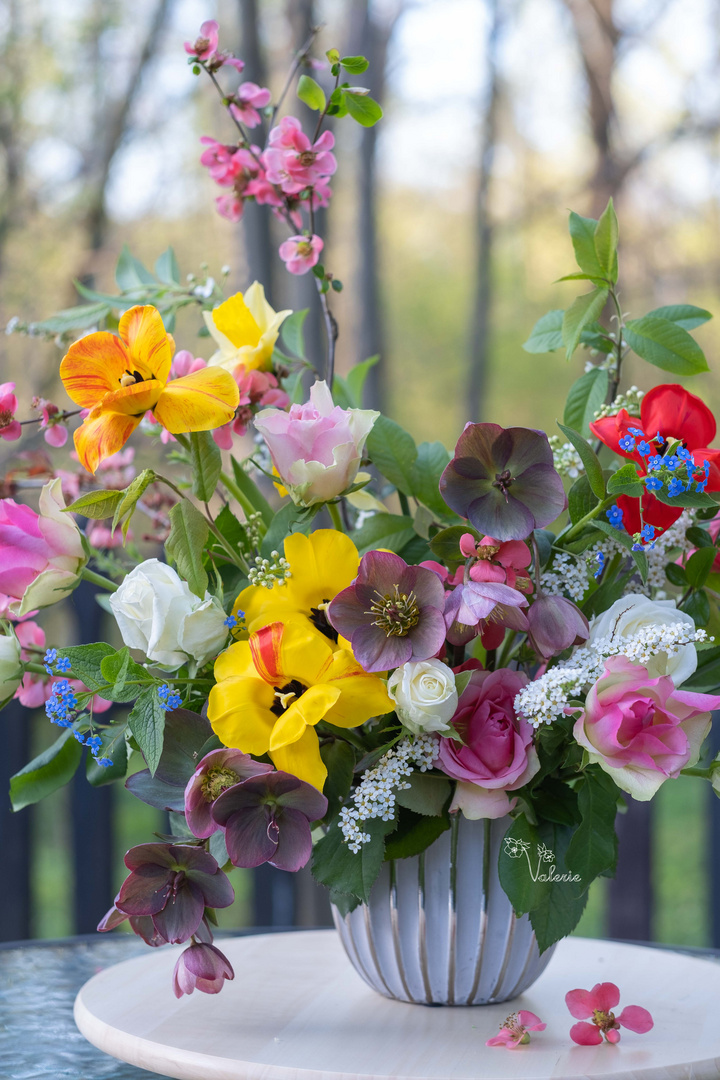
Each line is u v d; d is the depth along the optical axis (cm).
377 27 944
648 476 135
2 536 138
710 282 902
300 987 155
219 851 136
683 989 156
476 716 136
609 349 151
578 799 137
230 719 133
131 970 161
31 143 775
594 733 132
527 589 135
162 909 135
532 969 149
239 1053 138
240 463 154
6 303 746
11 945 183
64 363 136
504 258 1245
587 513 140
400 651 133
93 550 152
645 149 909
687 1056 138
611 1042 141
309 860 142
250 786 132
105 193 792
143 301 161
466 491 136
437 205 1280
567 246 1132
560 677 133
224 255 816
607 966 164
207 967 134
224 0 757
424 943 145
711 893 286
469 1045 140
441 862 144
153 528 161
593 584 142
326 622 138
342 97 152
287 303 604
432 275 1316
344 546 138
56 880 575
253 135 456
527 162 1123
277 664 133
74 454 150
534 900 136
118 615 135
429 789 138
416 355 1309
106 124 797
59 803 623
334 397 162
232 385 136
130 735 137
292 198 160
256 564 138
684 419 139
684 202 927
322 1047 139
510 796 137
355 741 138
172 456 149
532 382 1209
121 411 135
